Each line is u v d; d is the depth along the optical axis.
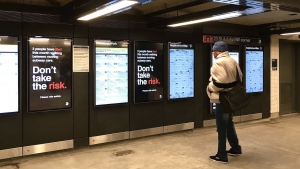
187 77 6.34
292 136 6.27
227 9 4.41
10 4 4.40
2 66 4.32
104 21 5.27
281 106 8.74
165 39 6.05
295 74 9.02
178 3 5.27
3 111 4.35
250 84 7.47
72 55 4.96
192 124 6.55
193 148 5.36
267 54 7.91
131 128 5.70
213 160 4.69
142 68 5.70
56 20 4.80
